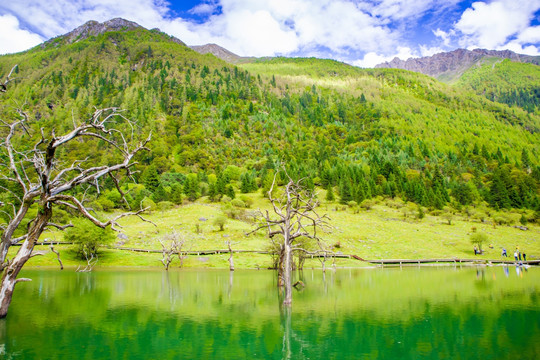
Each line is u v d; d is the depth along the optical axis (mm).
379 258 76188
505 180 146875
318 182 153875
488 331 19375
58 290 34656
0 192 76312
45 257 63969
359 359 15133
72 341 17484
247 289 37062
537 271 56625
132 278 45562
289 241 27703
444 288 36875
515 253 72562
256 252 75500
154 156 173250
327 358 15320
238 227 92938
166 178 150375
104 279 44062
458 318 22656
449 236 94375
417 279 45625
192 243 78688
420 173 171750
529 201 129750
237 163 197750
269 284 41344
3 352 15523
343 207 123125
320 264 70062
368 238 89625
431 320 22203
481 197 138375
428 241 90000
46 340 17547
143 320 22453
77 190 95125
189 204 121500
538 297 30578
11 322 20984
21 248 19000
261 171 166125
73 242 62469
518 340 17578
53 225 19906
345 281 44344
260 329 20422
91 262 64000
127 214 19688
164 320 22562
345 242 85188
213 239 83750
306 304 28453
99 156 152750
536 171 170500
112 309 25844
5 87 18656
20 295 31625
